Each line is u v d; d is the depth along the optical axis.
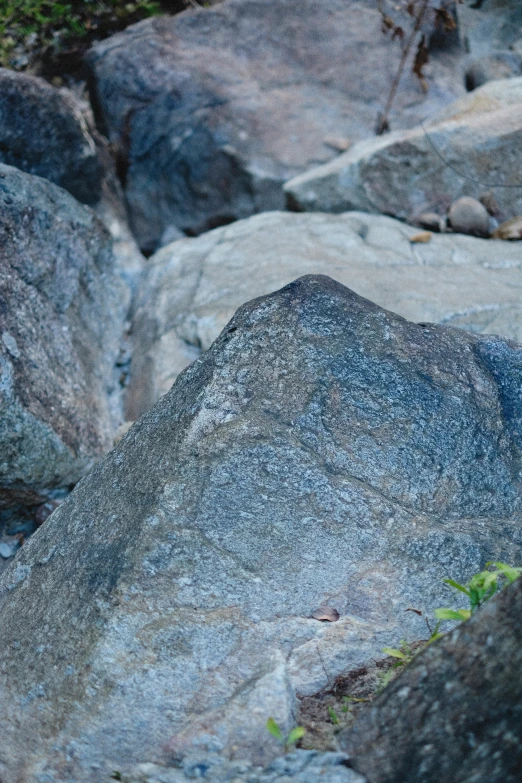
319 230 5.18
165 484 2.29
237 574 2.19
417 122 6.57
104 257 4.77
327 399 2.43
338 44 6.75
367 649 2.13
